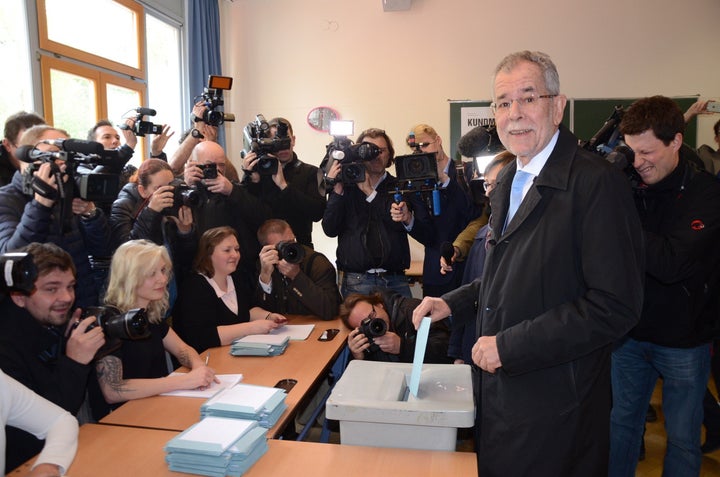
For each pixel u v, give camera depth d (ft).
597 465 3.88
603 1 14.39
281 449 4.22
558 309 3.62
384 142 9.05
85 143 5.67
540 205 3.85
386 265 8.98
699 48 14.12
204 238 7.35
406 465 3.92
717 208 4.94
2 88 9.09
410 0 14.90
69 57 10.39
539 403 3.81
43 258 4.91
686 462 5.49
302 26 15.62
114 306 5.63
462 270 8.70
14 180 6.40
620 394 6.03
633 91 14.47
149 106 13.17
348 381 4.52
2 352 4.67
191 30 13.94
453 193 8.90
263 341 6.68
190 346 6.98
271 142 8.74
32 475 3.67
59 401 4.62
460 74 15.10
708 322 5.44
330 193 8.92
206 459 3.82
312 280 8.51
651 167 5.21
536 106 3.86
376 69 15.43
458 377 4.61
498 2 14.79
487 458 4.07
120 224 7.62
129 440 4.42
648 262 4.90
